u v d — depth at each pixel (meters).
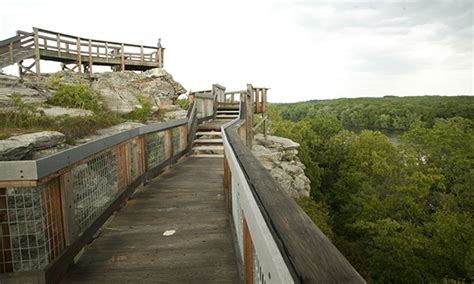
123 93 12.55
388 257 18.05
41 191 2.24
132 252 3.02
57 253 2.47
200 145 9.75
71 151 2.62
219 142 9.74
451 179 28.61
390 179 26.41
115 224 3.73
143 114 11.16
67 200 2.61
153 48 16.73
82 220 3.00
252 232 1.27
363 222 21.73
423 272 16.83
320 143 43.00
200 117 11.30
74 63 15.03
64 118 7.48
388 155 31.52
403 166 28.05
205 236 3.37
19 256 2.29
